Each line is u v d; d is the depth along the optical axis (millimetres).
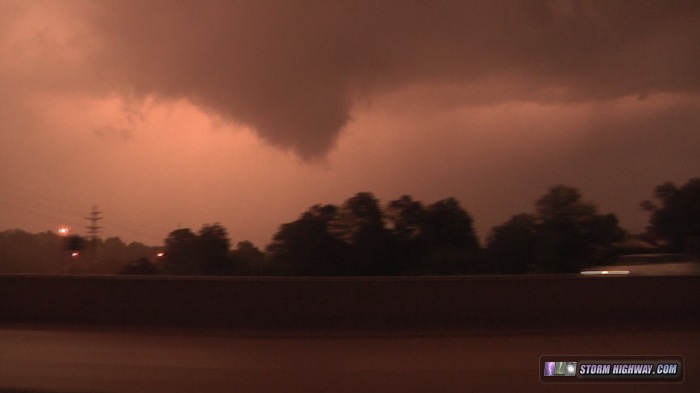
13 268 30828
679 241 24344
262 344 11570
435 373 9859
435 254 28922
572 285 13109
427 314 13133
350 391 9234
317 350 11133
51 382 9672
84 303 13734
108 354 10992
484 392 9180
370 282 13359
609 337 11555
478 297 13164
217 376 9852
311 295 13359
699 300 13055
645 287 13070
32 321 13633
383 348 11195
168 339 11992
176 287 13625
